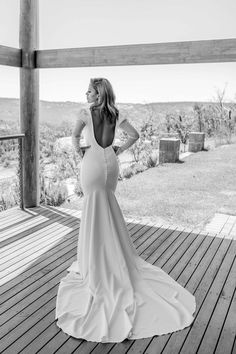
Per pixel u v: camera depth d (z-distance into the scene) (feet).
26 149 16.16
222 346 7.09
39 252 11.71
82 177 9.02
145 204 17.61
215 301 8.80
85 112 8.86
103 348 6.97
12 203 17.16
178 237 13.33
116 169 9.07
